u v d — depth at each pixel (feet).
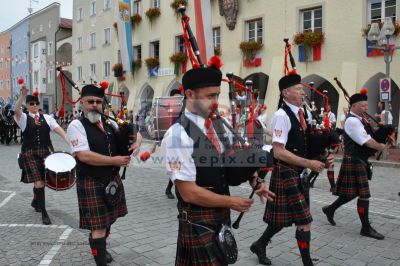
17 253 13.15
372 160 35.42
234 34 57.16
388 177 28.43
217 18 59.57
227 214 7.49
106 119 11.30
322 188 24.13
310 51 48.32
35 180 16.75
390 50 35.91
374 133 14.57
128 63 71.51
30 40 122.52
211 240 7.01
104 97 12.14
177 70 65.46
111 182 10.98
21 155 17.31
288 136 10.84
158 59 70.85
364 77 43.96
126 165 10.68
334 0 46.09
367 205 14.62
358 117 14.64
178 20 65.98
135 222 16.67
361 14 44.04
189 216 7.16
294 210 10.91
